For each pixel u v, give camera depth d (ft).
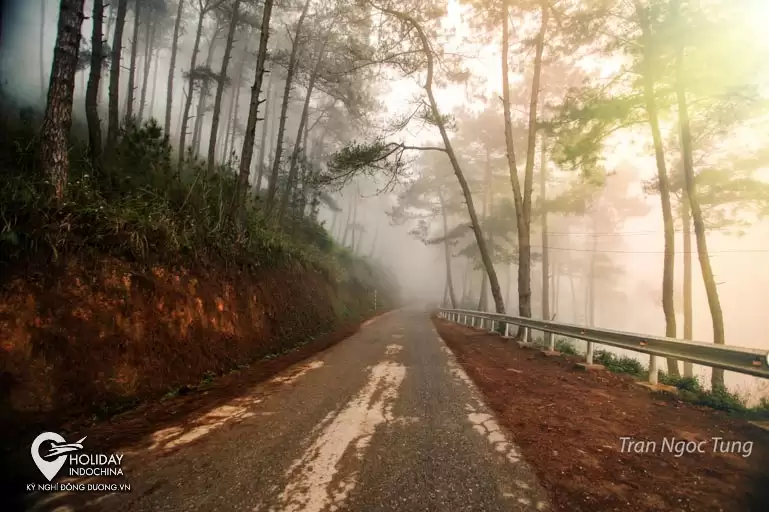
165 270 20.33
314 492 9.51
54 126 17.16
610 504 9.32
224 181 33.01
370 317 78.48
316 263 58.34
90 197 17.94
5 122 22.81
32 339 12.77
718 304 38.34
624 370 25.07
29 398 11.93
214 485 9.78
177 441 12.57
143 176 25.57
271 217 47.39
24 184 15.49
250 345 26.32
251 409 16.05
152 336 17.65
